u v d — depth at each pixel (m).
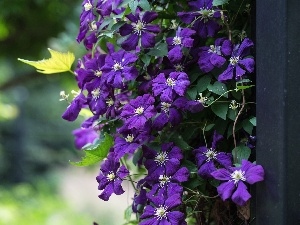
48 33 3.40
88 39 1.52
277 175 1.25
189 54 1.40
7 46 3.54
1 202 4.99
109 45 1.46
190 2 1.40
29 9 3.25
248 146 1.34
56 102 8.12
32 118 8.15
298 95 1.25
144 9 1.40
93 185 8.70
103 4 1.45
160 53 1.41
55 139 8.32
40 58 3.57
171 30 1.45
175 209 1.42
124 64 1.39
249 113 1.37
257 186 1.28
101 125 1.53
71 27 2.93
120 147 1.38
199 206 1.43
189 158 1.42
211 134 1.41
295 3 1.25
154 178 1.35
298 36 1.25
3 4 3.18
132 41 1.41
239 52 1.33
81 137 1.69
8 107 4.34
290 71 1.25
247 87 1.29
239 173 1.25
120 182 1.37
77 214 5.54
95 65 1.47
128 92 1.50
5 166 7.95
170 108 1.35
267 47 1.27
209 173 1.32
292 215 1.24
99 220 7.14
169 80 1.33
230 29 1.42
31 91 7.95
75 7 3.12
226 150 1.39
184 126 1.42
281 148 1.25
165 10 1.49
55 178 8.25
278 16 1.25
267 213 1.26
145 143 1.39
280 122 1.25
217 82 1.35
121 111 1.45
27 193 5.94
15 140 8.02
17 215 4.67
